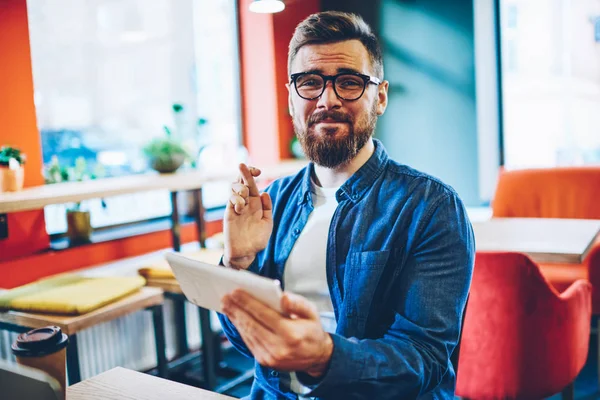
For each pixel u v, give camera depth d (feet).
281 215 4.66
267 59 13.65
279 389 4.13
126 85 11.16
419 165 14.66
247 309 2.62
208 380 9.27
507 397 6.25
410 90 14.53
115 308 6.88
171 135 10.64
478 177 13.92
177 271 3.18
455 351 4.04
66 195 7.67
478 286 6.17
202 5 12.89
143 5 11.41
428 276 3.66
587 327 7.12
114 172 10.86
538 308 6.03
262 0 9.75
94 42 10.52
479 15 13.55
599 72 13.17
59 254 9.29
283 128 13.99
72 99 10.18
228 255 4.12
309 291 4.22
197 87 12.82
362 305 3.89
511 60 13.89
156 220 11.84
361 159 4.21
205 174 10.39
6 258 8.66
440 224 3.73
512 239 7.59
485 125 14.01
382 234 3.95
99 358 8.91
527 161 14.20
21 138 8.89
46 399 2.50
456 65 13.83
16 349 3.12
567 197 11.09
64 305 6.60
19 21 8.85
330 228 4.17
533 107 13.92
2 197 7.34
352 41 3.95
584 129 13.56
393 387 3.10
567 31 13.29
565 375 6.50
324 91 3.96
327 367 2.92
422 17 14.12
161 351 7.70
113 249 10.18
